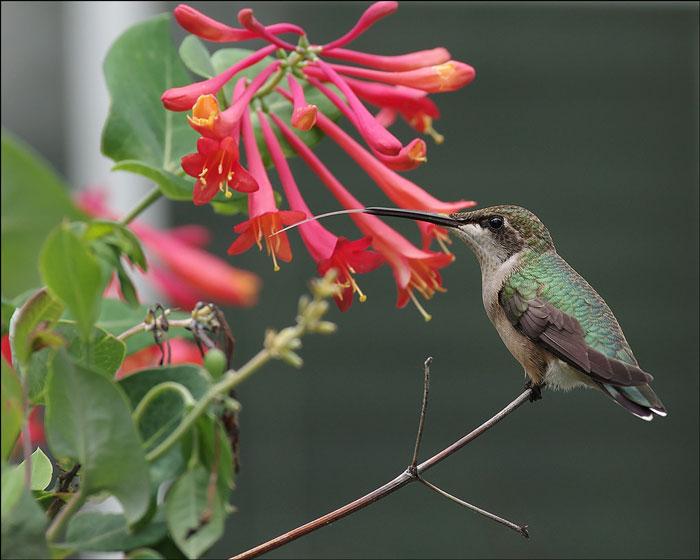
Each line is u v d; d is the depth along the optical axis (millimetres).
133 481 2910
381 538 11602
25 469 2973
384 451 11641
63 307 3137
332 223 11234
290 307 11438
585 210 12055
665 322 12094
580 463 11883
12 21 11906
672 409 12008
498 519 3885
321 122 4855
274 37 4496
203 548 2936
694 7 12227
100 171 11812
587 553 11805
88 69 11945
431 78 4695
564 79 12055
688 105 12195
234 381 2939
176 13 4375
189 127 4684
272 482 11453
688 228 12148
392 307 11727
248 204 4379
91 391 2906
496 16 11969
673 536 11883
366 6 11617
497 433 11789
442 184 11812
